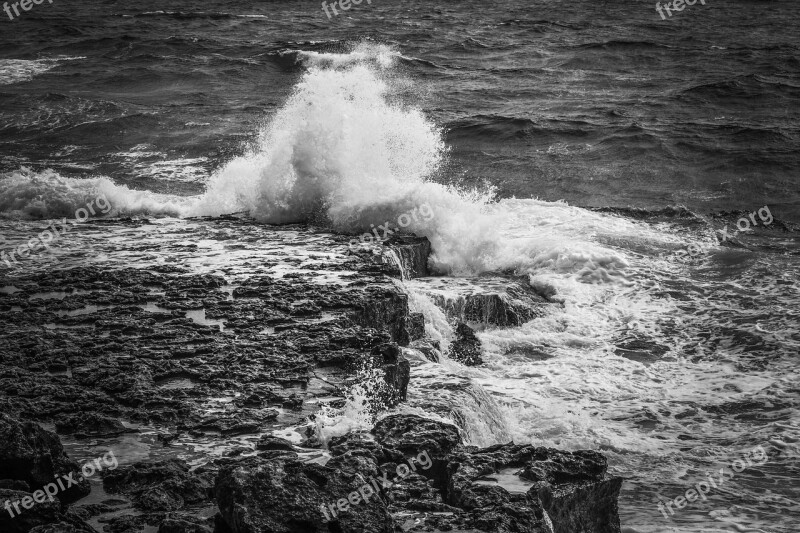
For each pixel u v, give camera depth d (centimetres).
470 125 3694
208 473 982
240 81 4919
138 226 2236
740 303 1988
